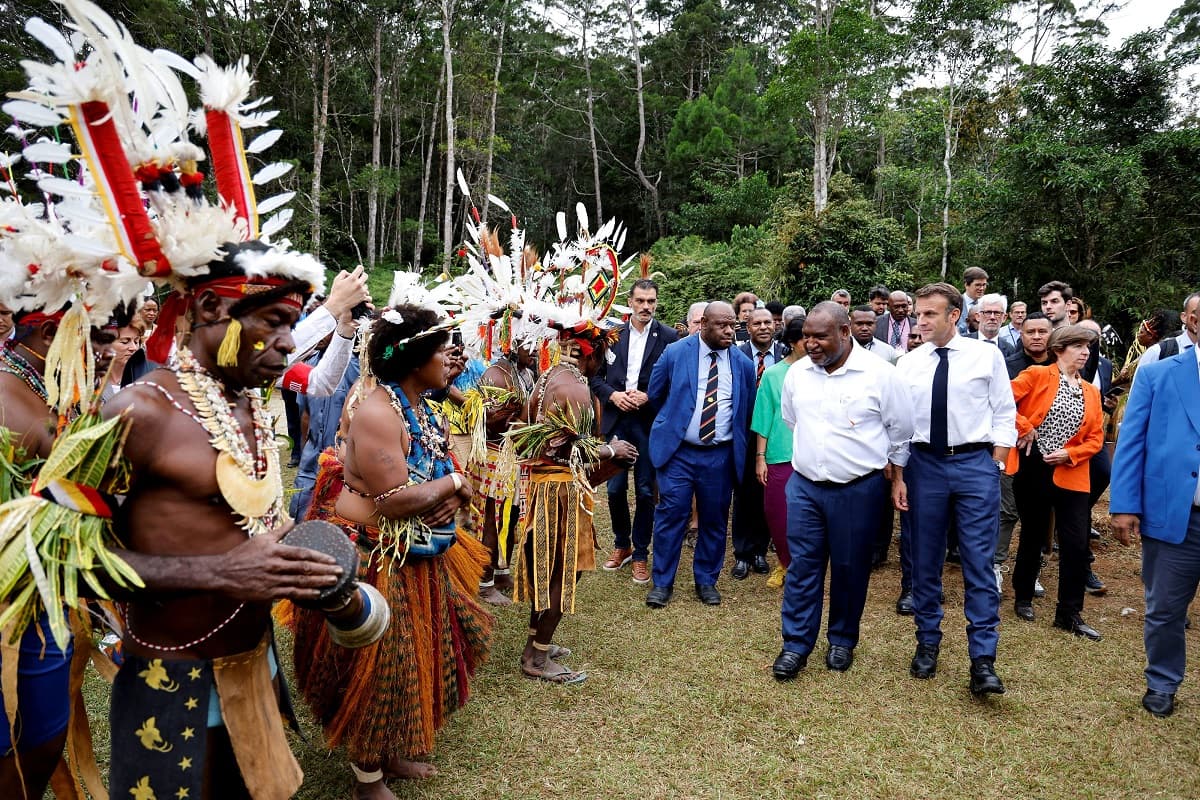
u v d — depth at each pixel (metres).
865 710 3.55
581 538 3.73
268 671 1.99
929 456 3.84
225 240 1.73
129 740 1.81
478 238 3.79
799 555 3.90
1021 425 4.46
